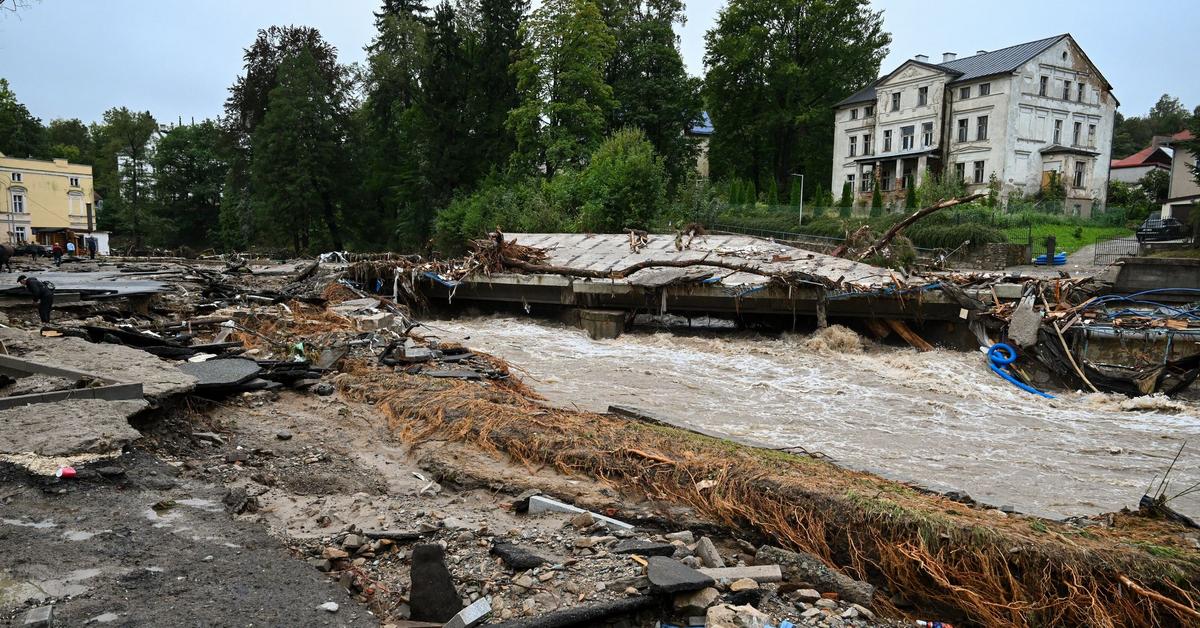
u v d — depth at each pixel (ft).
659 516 19.89
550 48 154.71
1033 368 50.90
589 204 116.16
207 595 13.50
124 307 52.47
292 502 20.02
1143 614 15.48
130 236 249.75
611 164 122.01
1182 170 146.20
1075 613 15.55
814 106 195.93
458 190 171.12
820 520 18.79
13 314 45.52
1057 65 168.25
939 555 17.03
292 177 183.83
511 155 158.51
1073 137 173.99
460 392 31.48
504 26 179.11
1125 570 16.01
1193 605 15.31
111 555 14.83
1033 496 26.99
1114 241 126.72
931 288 58.23
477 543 17.38
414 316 81.20
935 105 174.50
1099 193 178.81
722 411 40.50
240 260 132.05
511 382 39.86
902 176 183.01
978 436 36.76
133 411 23.68
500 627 13.08
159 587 13.67
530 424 26.73
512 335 68.69
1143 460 32.78
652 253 82.74
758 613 14.46
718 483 20.88
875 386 47.98
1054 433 37.68
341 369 37.60
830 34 184.96
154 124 265.95
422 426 27.73
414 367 38.68
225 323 49.83
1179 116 352.28
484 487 22.26
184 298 60.85
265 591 13.89
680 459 22.93
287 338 45.52
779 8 183.32
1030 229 131.64
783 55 184.03
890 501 18.86
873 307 60.95
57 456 19.58
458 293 81.92
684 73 181.06
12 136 251.60
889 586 17.30
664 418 33.60
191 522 16.96
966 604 16.22
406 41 193.16
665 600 14.97
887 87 184.96
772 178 164.86
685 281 66.74
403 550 16.93
